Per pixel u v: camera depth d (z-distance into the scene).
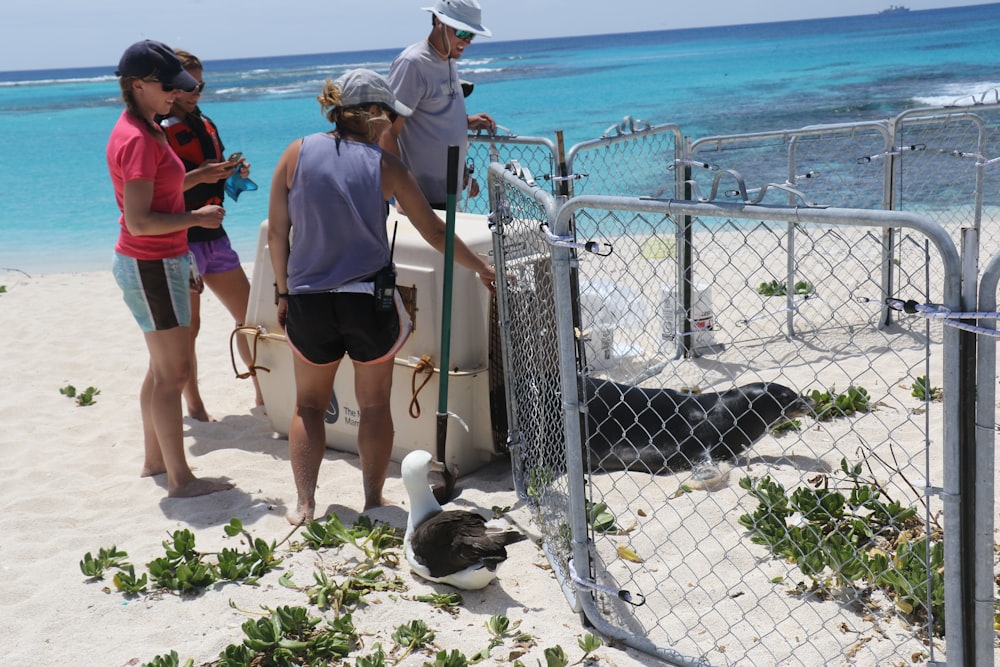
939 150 6.79
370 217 3.97
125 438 5.62
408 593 3.62
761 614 3.36
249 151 23.78
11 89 86.06
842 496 3.97
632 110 30.50
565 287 3.11
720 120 27.05
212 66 152.25
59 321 8.64
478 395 4.72
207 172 4.87
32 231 15.52
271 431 5.66
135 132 4.13
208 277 5.62
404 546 3.79
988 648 2.48
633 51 98.25
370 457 4.27
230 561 3.77
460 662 3.10
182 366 4.57
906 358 6.12
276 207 4.12
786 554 3.66
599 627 3.29
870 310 7.08
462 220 5.05
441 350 4.25
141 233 4.17
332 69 91.44
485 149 12.07
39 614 3.52
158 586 3.70
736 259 8.70
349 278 3.98
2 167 24.09
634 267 7.77
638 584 3.61
